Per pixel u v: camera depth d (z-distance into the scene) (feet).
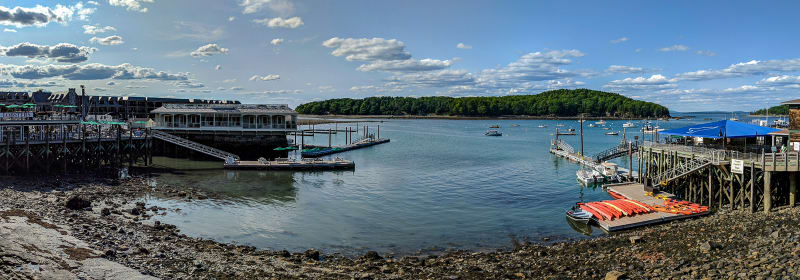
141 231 103.09
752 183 111.96
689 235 95.76
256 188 163.12
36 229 90.68
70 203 118.11
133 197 140.67
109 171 186.39
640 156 163.53
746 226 96.43
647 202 127.03
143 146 220.64
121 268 76.02
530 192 161.68
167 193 148.56
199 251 91.09
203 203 137.69
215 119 255.50
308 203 141.90
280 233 110.93
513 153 294.05
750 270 69.97
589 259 86.94
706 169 127.65
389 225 119.34
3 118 185.47
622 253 88.38
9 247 77.56
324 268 84.43
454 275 80.23
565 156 263.49
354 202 144.36
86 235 93.15
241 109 264.11
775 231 87.81
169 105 276.21
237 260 86.22
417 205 141.18
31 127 204.54
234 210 130.93
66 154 173.99
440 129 644.27
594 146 369.50
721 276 69.62
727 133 134.92
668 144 157.28
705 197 133.18
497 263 88.28
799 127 122.42
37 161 163.94
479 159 260.01
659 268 76.59
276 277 77.10
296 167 206.69
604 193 159.74
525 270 82.43
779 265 70.44
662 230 104.63
